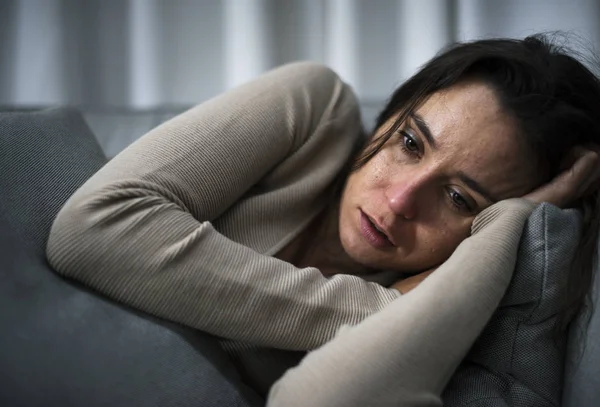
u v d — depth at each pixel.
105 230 0.53
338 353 0.51
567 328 0.68
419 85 0.74
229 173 0.62
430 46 1.50
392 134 0.70
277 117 0.70
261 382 0.63
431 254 0.70
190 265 0.53
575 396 0.64
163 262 0.53
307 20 1.52
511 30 1.47
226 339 0.62
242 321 0.55
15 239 0.53
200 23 1.53
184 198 0.58
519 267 0.64
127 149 0.61
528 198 0.70
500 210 0.66
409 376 0.50
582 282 0.67
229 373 0.59
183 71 1.55
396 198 0.66
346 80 1.53
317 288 0.59
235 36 1.53
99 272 0.53
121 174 0.56
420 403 0.50
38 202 0.58
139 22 1.53
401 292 0.68
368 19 1.51
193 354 0.55
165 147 0.59
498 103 0.67
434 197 0.68
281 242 0.69
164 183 0.57
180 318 0.55
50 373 0.48
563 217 0.66
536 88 0.69
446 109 0.67
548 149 0.69
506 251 0.61
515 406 0.63
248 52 1.54
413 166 0.68
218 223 0.67
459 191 0.67
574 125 0.70
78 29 1.53
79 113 0.78
